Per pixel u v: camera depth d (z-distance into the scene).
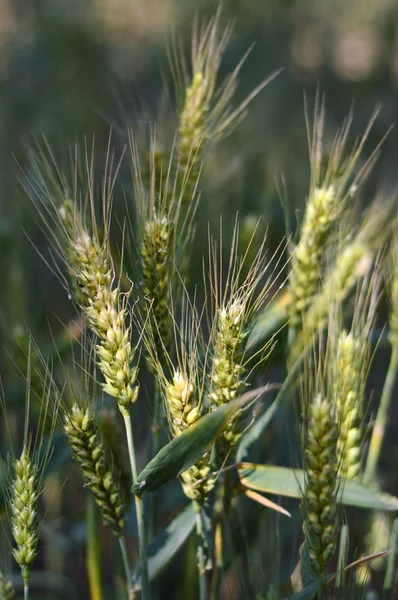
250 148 1.52
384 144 1.82
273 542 0.86
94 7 2.61
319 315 0.83
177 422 0.74
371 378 1.25
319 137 0.85
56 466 0.84
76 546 0.98
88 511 0.85
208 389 0.77
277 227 0.98
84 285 0.73
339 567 0.77
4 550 0.79
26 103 1.98
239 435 0.77
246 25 2.37
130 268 0.82
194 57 0.87
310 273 0.84
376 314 0.87
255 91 0.88
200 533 0.78
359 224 0.91
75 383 0.78
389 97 2.15
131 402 0.73
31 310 1.11
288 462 0.90
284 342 0.87
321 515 0.72
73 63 2.29
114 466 0.82
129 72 2.21
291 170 1.48
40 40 2.27
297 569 0.80
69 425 0.75
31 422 1.00
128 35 2.67
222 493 0.81
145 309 0.77
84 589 1.03
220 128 0.87
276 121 1.94
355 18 2.62
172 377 0.75
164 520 1.07
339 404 0.78
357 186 0.85
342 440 0.79
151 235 0.76
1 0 2.39
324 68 2.35
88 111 2.01
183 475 0.75
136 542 0.95
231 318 0.74
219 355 0.74
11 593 0.75
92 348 0.74
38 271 1.47
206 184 0.98
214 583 0.83
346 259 0.84
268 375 0.96
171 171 0.84
